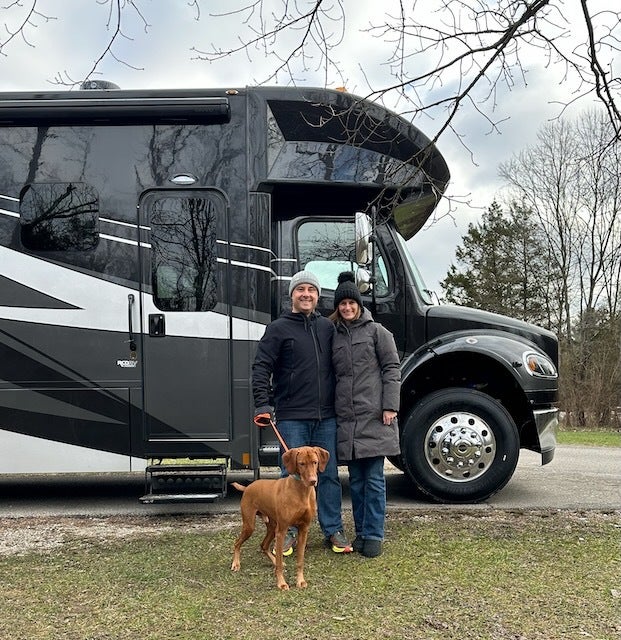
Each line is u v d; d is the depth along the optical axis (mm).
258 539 4613
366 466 4301
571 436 15297
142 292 5520
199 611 3346
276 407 4406
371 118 5301
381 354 4352
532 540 4508
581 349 22484
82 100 5508
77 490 6773
